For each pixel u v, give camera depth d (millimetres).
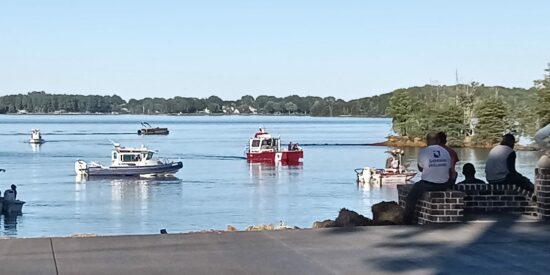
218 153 105625
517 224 12734
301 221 42406
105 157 96938
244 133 192250
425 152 13211
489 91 120188
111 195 57031
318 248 10719
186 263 9648
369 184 64500
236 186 62719
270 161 88000
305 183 65062
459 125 119375
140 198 54844
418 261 9852
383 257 10109
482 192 13906
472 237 11570
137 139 153500
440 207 12891
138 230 40062
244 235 11758
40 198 54594
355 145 130250
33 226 41938
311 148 120125
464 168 14688
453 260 9914
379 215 13680
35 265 9430
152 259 9867
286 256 10164
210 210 47344
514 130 111562
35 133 133875
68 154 102812
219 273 9125
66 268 9281
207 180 68250
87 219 44406
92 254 10156
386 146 127312
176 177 71375
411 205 13344
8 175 72000
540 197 13234
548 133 14164
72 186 63562
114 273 9047
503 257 10109
